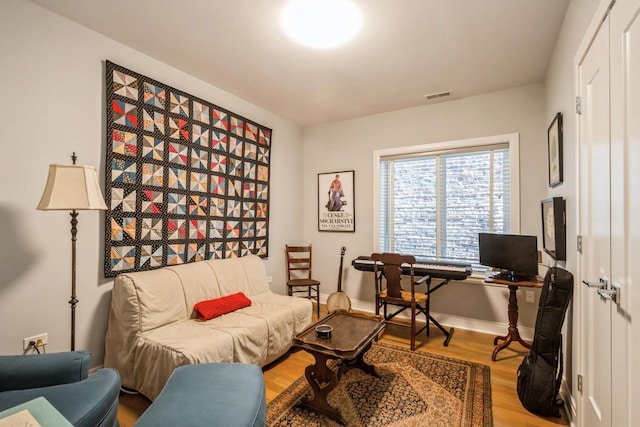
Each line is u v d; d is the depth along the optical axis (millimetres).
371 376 2287
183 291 2439
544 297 1986
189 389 1333
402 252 3760
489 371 2381
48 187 1717
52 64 1987
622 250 1154
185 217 2791
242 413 1202
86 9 1957
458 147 3381
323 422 1781
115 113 2281
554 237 2109
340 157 4160
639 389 1017
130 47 2395
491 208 3244
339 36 2221
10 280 1823
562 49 2100
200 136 2922
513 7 1911
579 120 1697
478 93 3238
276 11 1957
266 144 3750
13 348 1831
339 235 4152
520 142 3064
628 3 1088
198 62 2627
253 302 2848
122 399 2010
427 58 2533
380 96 3338
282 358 2627
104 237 2242
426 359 2582
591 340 1531
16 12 1837
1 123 1787
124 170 2338
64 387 1331
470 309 3311
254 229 3596
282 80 2963
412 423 1765
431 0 1841
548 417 1841
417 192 3668
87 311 2152
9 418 1030
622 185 1155
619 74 1170
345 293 3947
